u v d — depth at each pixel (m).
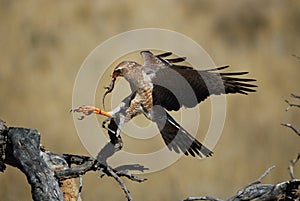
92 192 13.62
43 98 17.08
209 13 23.70
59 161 7.47
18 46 20.56
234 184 14.16
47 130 15.90
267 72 19.05
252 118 16.19
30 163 7.00
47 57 19.59
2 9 22.59
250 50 21.12
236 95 16.88
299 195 6.77
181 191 13.74
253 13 23.58
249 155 14.88
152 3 23.03
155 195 13.72
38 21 22.05
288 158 14.94
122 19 22.38
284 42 21.98
